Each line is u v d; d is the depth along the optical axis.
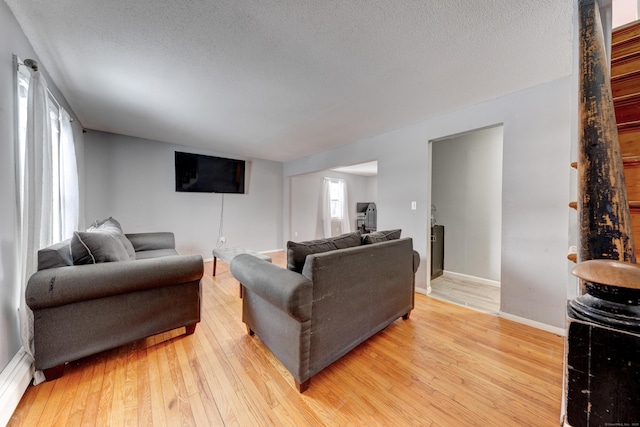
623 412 0.39
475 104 2.48
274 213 5.57
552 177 2.03
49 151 1.71
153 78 2.02
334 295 1.49
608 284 0.40
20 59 1.47
